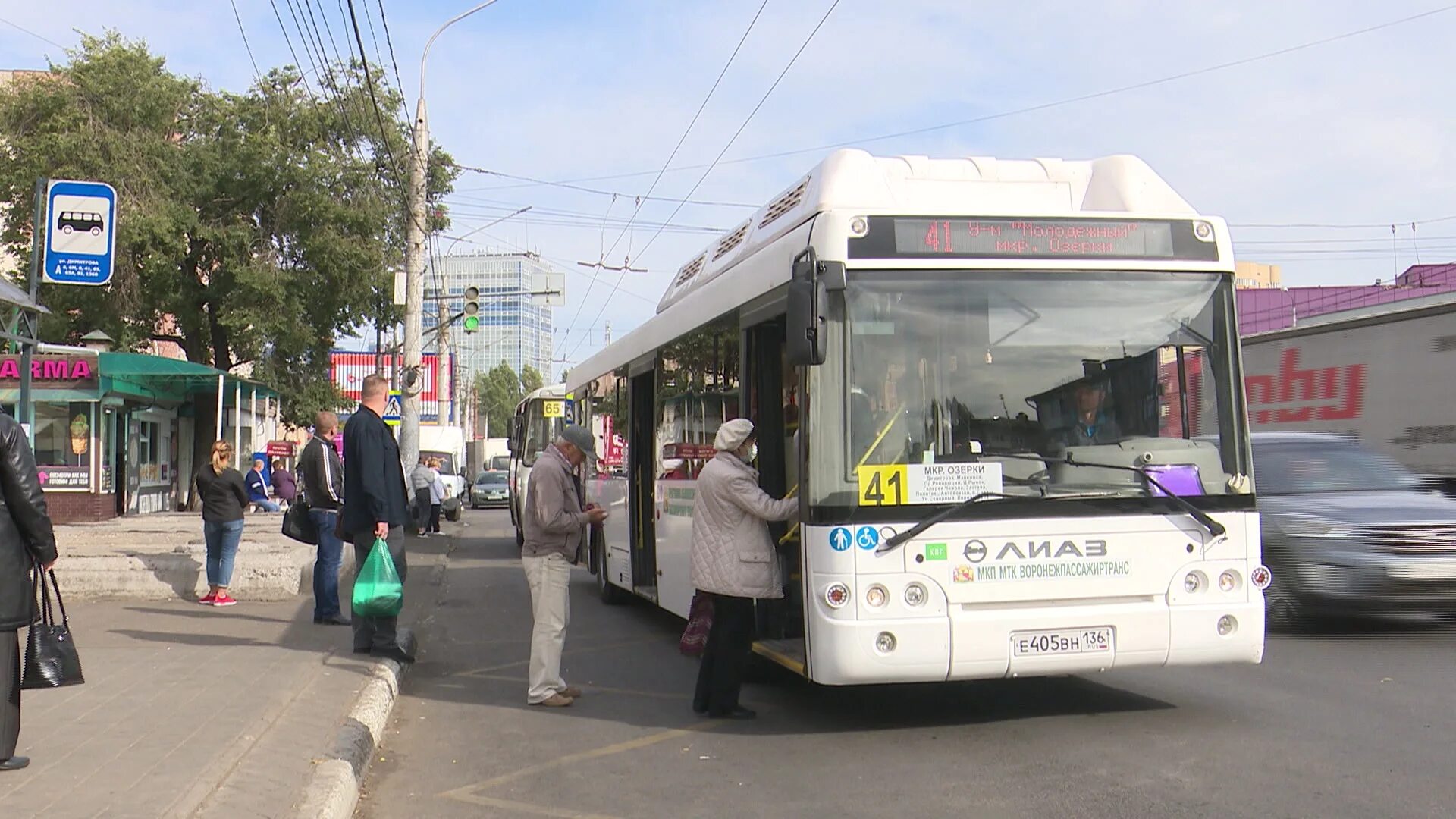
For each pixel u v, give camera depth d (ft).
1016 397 22.09
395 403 90.48
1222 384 22.95
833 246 21.94
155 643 31.96
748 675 29.19
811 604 21.61
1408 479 38.17
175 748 19.84
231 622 36.40
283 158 97.45
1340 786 18.70
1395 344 47.83
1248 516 22.59
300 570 43.21
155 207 93.61
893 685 27.81
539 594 26.99
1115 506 22.00
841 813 18.19
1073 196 25.39
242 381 94.32
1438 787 18.49
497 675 31.07
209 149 98.58
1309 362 53.11
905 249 22.15
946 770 20.34
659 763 21.62
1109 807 17.97
